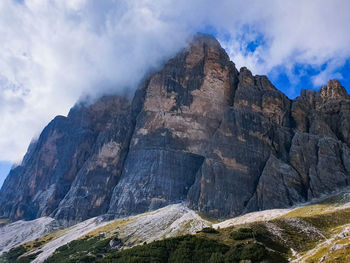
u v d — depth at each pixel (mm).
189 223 187000
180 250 121875
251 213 188750
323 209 160000
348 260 78125
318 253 93250
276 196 197500
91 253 172500
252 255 101688
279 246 109062
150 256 123625
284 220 130625
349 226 111125
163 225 193250
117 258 133000
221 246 116125
